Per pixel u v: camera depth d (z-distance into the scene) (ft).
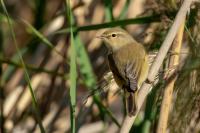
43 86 47.34
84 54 36.06
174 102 29.71
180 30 29.86
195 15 30.30
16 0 57.26
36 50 47.39
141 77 31.76
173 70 29.45
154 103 31.32
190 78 28.53
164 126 29.60
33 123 46.29
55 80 46.78
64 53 45.80
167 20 31.63
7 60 36.99
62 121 45.42
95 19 45.98
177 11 30.22
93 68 44.29
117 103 50.78
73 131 29.30
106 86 30.19
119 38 35.58
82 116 38.52
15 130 45.39
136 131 33.42
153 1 32.35
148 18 32.35
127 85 29.96
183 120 28.63
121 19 34.35
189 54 29.19
